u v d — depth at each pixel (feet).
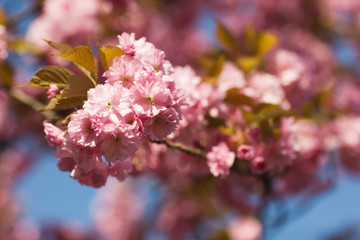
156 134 7.81
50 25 16.60
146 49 8.45
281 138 11.25
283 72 14.71
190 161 11.82
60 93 8.26
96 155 7.75
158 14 25.75
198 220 25.14
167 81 8.00
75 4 17.15
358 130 17.84
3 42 13.94
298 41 25.88
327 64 25.85
